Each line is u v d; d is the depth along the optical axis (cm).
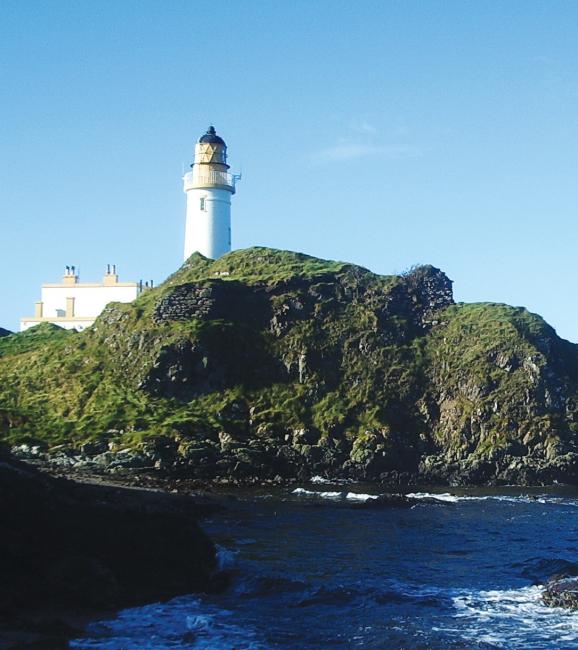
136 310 11819
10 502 3884
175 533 4372
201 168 14275
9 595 3584
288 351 11469
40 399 10700
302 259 13425
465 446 10556
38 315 14512
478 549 5503
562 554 5375
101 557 4025
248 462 9450
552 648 3444
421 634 3581
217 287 11862
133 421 9919
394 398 11169
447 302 12769
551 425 10712
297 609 3922
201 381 10888
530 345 11488
